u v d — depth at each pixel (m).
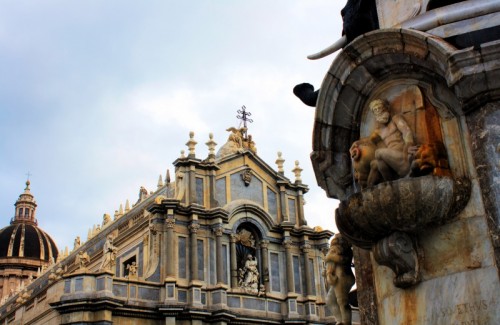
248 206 41.97
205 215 39.72
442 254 6.59
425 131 6.95
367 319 7.98
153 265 37.06
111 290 33.97
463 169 6.65
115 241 44.16
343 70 7.75
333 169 8.33
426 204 6.40
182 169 40.53
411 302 6.86
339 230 7.38
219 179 41.88
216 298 37.56
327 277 9.21
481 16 6.90
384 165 7.02
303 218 44.41
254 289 40.00
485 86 6.37
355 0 8.80
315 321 41.16
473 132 6.50
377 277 7.71
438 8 7.21
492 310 6.07
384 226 6.71
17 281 79.19
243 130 45.12
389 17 8.18
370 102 7.75
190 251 38.28
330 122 8.14
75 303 32.84
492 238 6.11
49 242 85.38
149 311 35.31
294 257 43.00
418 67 7.13
